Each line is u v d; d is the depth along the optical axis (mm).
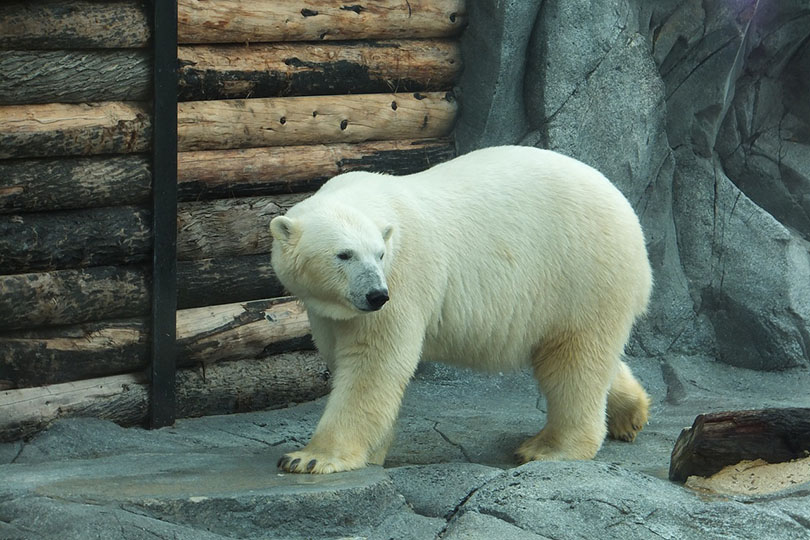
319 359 11516
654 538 6875
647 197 13477
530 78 12344
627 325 9180
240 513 7074
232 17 10828
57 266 9633
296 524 7164
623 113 12805
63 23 9281
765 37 14102
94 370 9953
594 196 9008
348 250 7621
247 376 10961
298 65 11305
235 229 10891
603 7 12414
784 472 7836
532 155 9148
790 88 14641
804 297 13070
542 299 8883
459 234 8578
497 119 12344
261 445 9750
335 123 11586
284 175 11219
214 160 10758
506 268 8711
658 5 13258
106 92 9648
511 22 11766
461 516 7289
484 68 12125
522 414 11172
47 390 9656
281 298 11250
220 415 10805
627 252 9039
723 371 13156
